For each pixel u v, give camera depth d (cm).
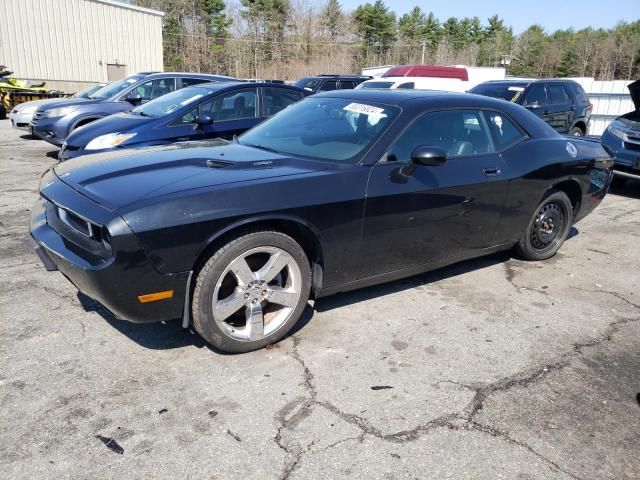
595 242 586
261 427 255
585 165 504
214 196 290
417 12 7912
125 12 2888
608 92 1374
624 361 333
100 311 365
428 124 389
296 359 317
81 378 289
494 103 447
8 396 270
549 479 230
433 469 233
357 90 450
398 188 357
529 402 285
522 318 388
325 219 327
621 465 241
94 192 296
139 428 251
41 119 966
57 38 2655
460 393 290
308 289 337
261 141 414
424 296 418
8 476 219
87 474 222
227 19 5891
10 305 369
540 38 8406
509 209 442
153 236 271
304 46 5928
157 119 682
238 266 303
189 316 302
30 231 338
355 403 277
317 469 229
